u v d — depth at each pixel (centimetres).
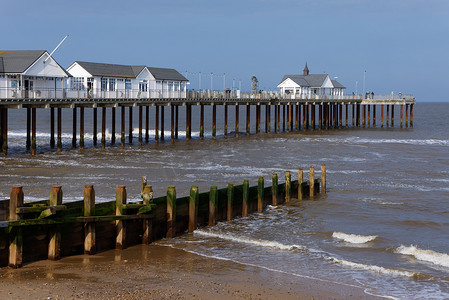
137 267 1688
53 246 1662
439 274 1766
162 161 4150
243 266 1764
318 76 9381
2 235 1561
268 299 1478
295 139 6284
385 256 1967
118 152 4653
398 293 1573
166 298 1437
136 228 1933
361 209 2725
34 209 1576
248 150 5053
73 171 3547
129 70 6388
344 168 4075
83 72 5819
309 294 1533
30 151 4634
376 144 5794
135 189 2956
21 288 1435
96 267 1655
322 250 2009
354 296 1533
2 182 3081
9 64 4809
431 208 2778
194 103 5953
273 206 2695
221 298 1464
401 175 3794
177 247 1936
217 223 2303
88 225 1742
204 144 5522
